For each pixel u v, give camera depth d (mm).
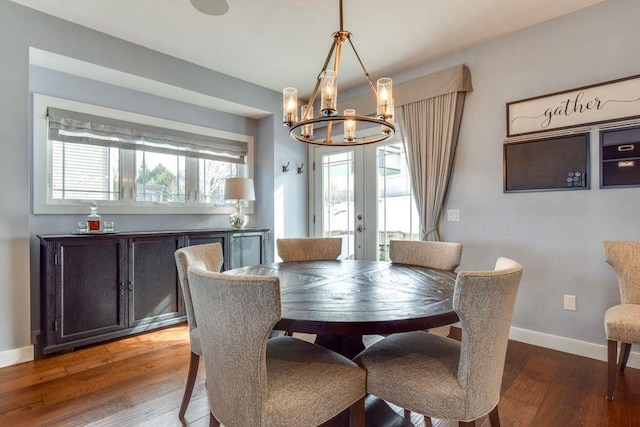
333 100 1678
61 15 2566
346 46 3018
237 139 4199
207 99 3623
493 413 1332
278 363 1334
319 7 2457
